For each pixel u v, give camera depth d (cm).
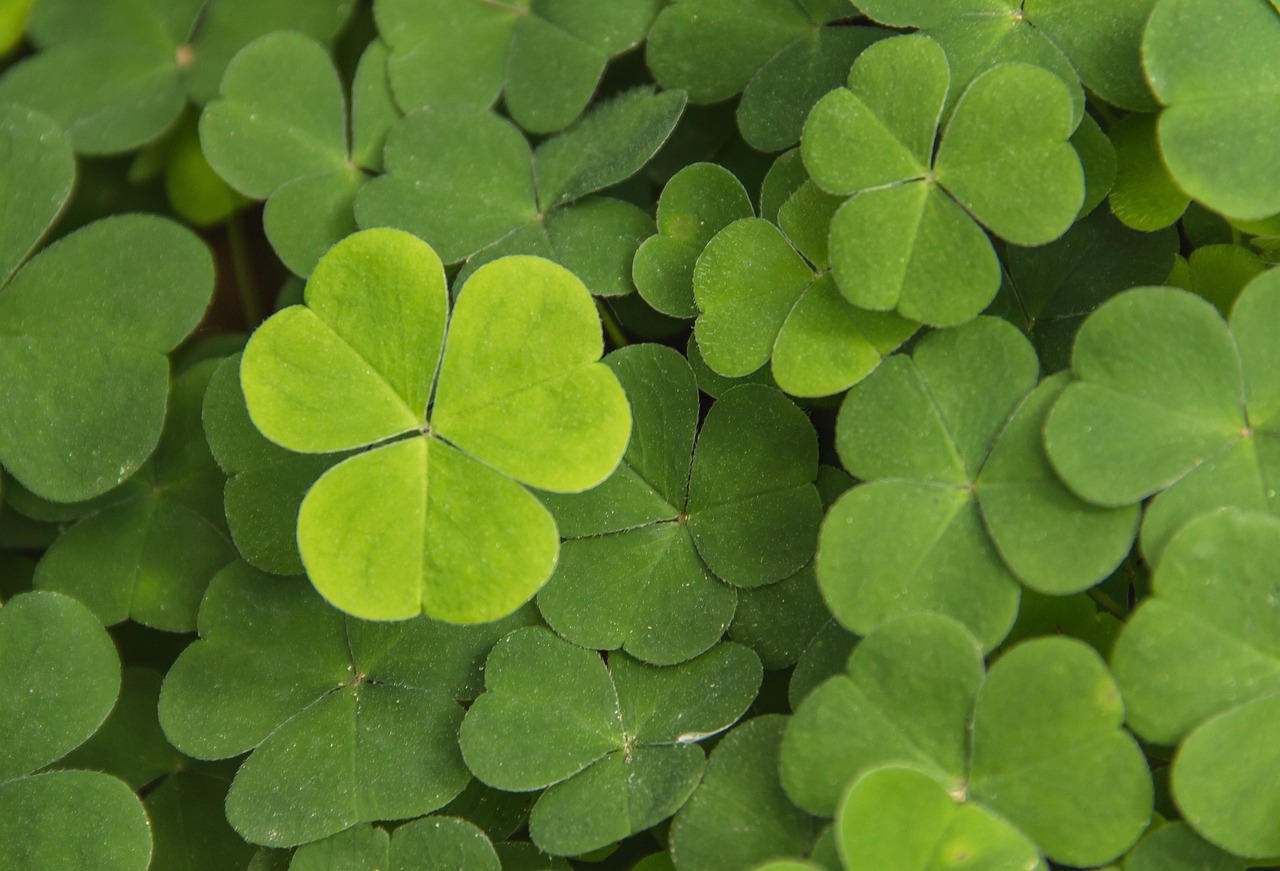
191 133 40
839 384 34
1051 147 34
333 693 35
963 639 33
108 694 35
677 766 34
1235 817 33
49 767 37
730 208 36
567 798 34
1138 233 35
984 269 34
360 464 34
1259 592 33
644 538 35
